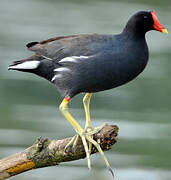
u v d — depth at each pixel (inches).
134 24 393.4
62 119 699.4
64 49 396.2
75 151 353.4
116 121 695.7
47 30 1003.9
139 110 735.7
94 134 354.9
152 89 800.3
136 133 672.4
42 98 762.2
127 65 384.8
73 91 392.8
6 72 826.8
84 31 1003.3
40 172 568.1
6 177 354.3
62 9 1127.6
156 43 954.7
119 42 390.0
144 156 621.3
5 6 1127.6
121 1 1156.5
